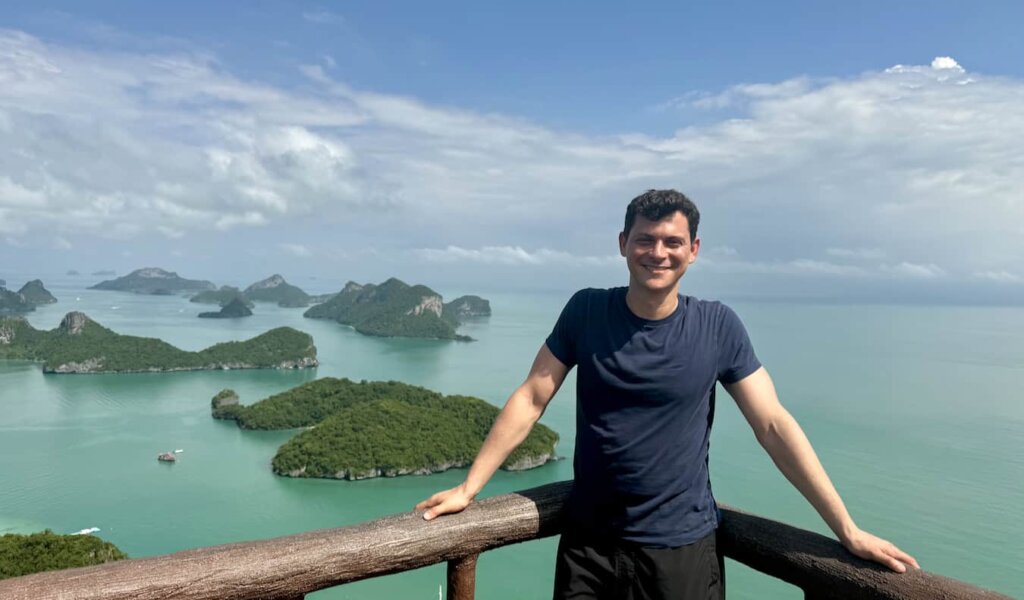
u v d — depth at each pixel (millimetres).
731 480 59781
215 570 1985
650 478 2494
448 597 2539
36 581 1852
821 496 2395
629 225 2621
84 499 52500
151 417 86250
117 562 1979
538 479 59844
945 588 2084
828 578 2355
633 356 2502
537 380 2740
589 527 2619
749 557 2662
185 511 50688
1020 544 49094
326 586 2170
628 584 2551
